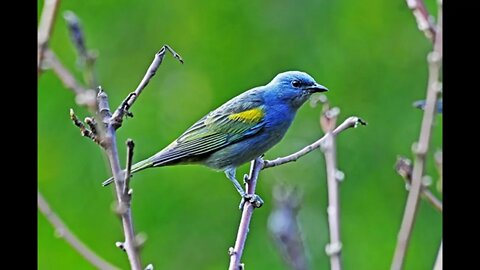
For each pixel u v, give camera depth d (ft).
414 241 48.24
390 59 52.70
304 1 53.21
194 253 47.83
